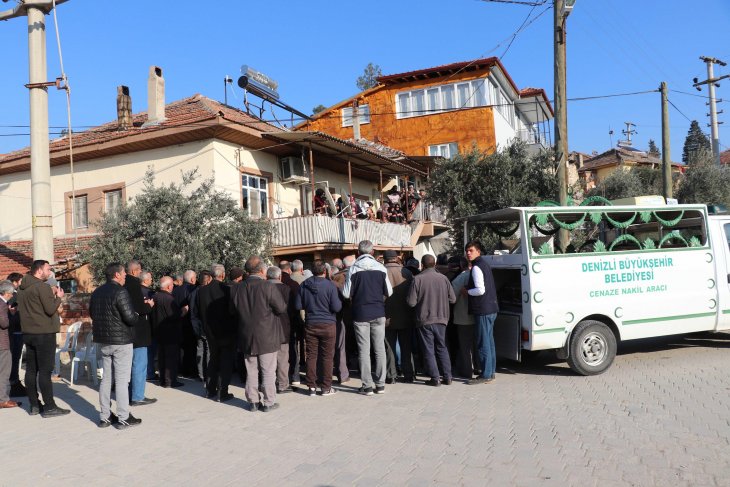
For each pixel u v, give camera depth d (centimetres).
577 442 550
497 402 714
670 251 920
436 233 2711
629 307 880
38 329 727
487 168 1797
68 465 547
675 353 989
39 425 694
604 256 874
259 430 642
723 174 2977
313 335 802
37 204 1237
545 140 3606
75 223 1816
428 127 3102
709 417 614
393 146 3158
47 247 1238
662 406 662
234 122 1614
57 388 928
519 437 571
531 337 826
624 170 3606
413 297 825
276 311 736
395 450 551
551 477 469
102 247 1165
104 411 679
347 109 3297
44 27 1277
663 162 2167
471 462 509
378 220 2116
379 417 671
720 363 885
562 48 1342
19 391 877
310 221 1744
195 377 1003
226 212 1265
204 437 624
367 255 812
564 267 850
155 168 1716
